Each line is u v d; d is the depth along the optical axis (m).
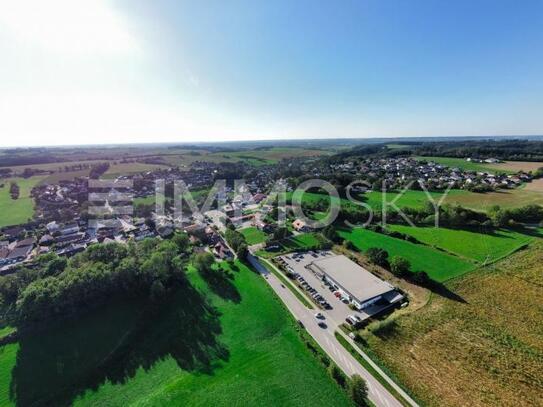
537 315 57.25
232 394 41.84
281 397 41.00
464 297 63.72
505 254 82.94
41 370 48.00
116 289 64.00
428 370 44.94
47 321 56.44
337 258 81.88
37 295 55.28
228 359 49.12
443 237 97.06
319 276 75.56
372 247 86.25
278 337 53.59
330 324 56.84
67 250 93.81
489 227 102.62
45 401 43.09
